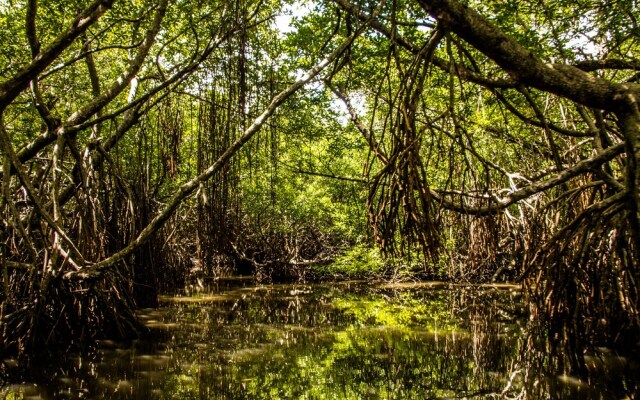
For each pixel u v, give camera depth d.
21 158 8.16
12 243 8.45
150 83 12.59
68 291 8.23
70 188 9.47
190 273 20.84
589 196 8.44
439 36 3.47
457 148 9.11
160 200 15.05
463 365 7.53
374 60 8.88
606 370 7.07
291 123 11.01
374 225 3.89
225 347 8.68
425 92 9.09
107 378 6.83
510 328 10.12
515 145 11.54
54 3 8.80
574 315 6.64
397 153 3.62
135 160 13.84
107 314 9.01
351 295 15.84
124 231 10.33
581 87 3.51
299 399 6.06
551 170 8.82
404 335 9.59
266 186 17.89
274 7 9.56
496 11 7.25
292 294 16.17
